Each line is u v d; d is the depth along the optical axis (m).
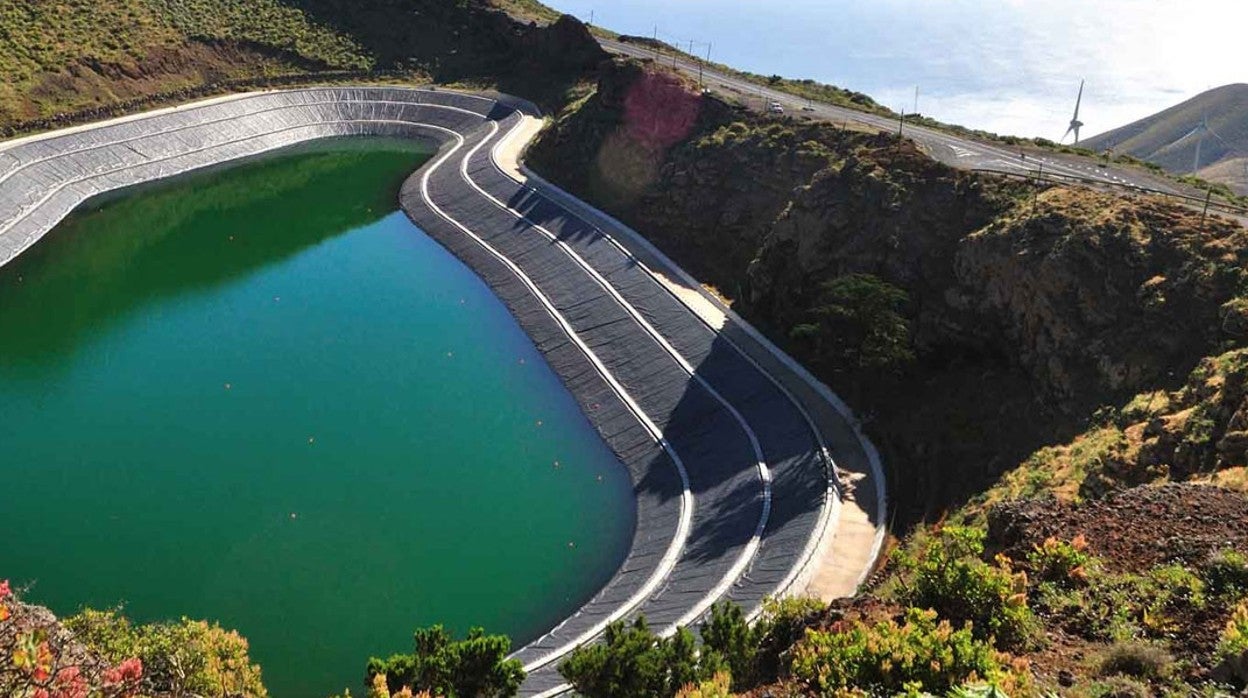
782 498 57.94
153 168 123.69
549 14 167.38
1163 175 73.69
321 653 50.94
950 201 70.62
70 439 70.19
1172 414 45.59
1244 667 20.09
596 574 58.12
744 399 69.56
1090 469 45.62
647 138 105.25
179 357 82.56
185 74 141.38
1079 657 22.84
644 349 79.12
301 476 66.81
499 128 133.88
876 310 64.31
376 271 100.44
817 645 23.56
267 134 138.38
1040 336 58.88
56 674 19.30
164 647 33.44
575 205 106.38
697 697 23.38
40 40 130.62
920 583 26.09
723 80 116.19
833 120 93.00
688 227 94.81
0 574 55.97
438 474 67.50
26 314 89.50
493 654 32.72
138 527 60.91
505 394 78.00
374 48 157.38
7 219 103.25
